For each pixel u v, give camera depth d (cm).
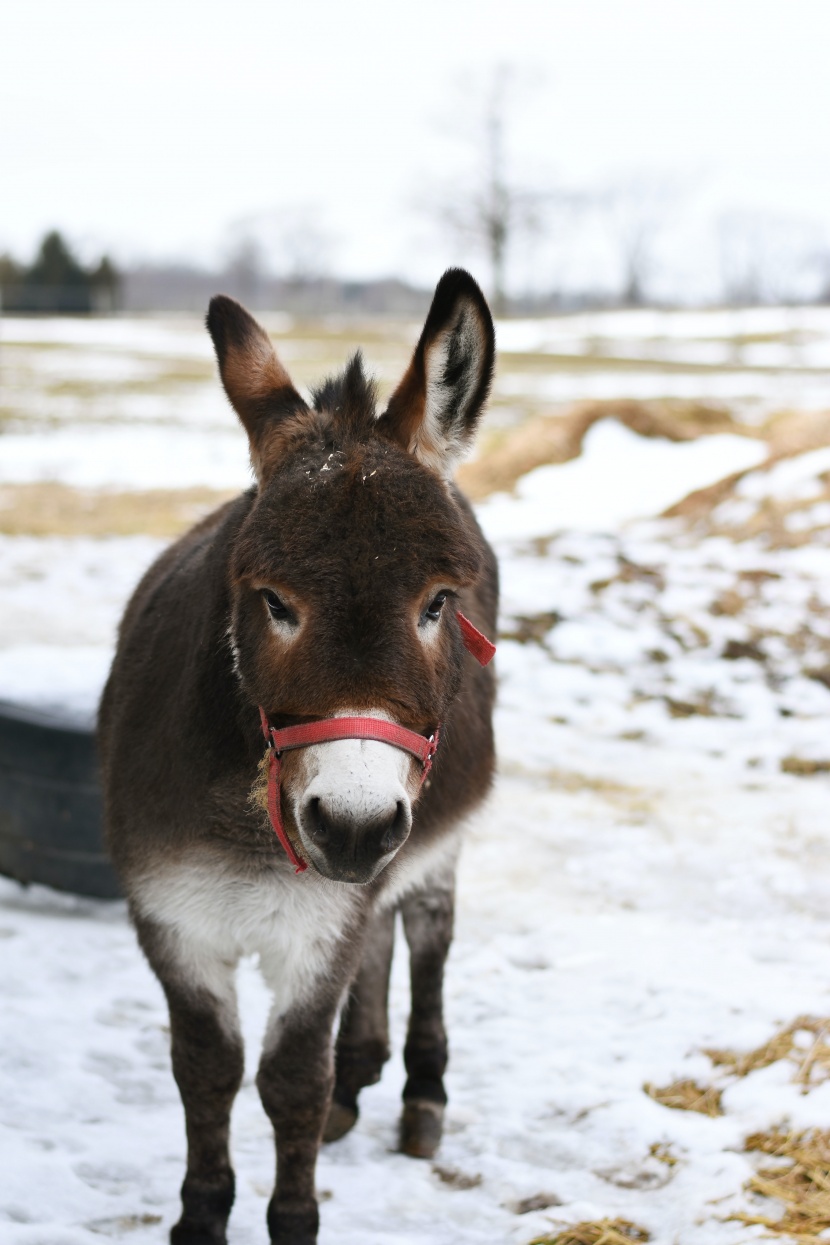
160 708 278
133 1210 295
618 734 690
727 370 4044
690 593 861
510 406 2617
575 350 5134
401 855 292
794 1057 360
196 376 3434
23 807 465
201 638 265
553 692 738
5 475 1633
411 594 219
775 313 7494
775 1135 324
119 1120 333
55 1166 304
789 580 884
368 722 212
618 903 487
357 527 219
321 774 211
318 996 265
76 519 1311
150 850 265
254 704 243
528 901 487
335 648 213
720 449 1442
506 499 1334
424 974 348
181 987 268
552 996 412
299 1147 268
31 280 7012
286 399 259
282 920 262
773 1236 282
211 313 268
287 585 216
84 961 426
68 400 2658
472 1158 328
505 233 7150
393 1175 320
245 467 1780
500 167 7031
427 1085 340
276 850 254
